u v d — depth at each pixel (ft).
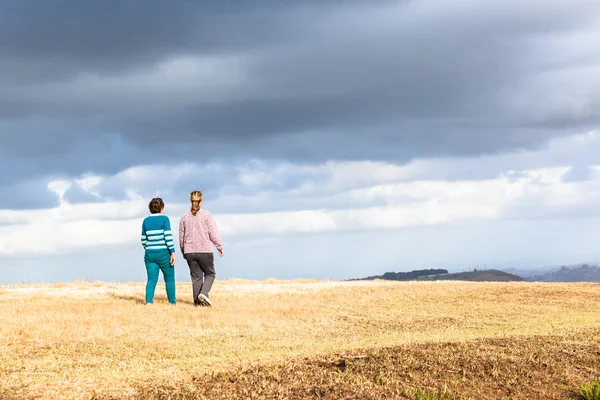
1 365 27.37
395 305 57.36
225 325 41.98
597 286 72.64
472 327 45.37
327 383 24.44
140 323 40.09
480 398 24.06
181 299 54.19
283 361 27.30
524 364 27.96
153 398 22.45
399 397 23.52
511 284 74.59
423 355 28.66
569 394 24.94
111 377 25.18
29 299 49.78
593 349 31.01
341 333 42.11
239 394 23.07
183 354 32.01
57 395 22.39
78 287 61.41
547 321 48.49
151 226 49.70
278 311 50.39
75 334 35.32
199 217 50.60
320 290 66.44
